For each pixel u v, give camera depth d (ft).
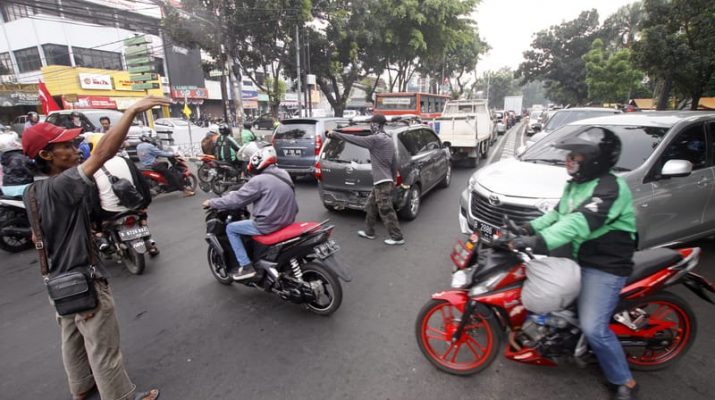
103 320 7.20
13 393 8.54
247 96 133.39
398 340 9.96
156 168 25.39
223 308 11.94
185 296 12.76
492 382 8.35
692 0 34.53
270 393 8.21
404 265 14.61
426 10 66.18
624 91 92.94
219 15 50.29
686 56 35.58
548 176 13.07
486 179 13.87
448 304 8.45
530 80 136.67
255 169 11.37
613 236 6.86
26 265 15.97
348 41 65.87
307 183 31.68
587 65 98.32
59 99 84.74
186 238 18.52
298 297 10.88
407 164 19.45
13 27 83.92
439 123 37.68
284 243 10.87
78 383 7.99
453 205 23.27
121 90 90.02
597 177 6.79
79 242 6.73
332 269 10.82
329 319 11.07
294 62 62.13
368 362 9.13
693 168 13.07
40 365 9.49
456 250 8.66
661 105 41.55
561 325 7.51
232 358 9.45
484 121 42.50
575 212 6.64
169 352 9.77
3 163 16.98
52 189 6.42
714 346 9.33
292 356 9.45
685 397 7.75
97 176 13.66
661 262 7.77
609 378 7.49
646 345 8.12
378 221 20.47
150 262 15.71
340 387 8.32
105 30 89.56
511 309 7.87
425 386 8.28
